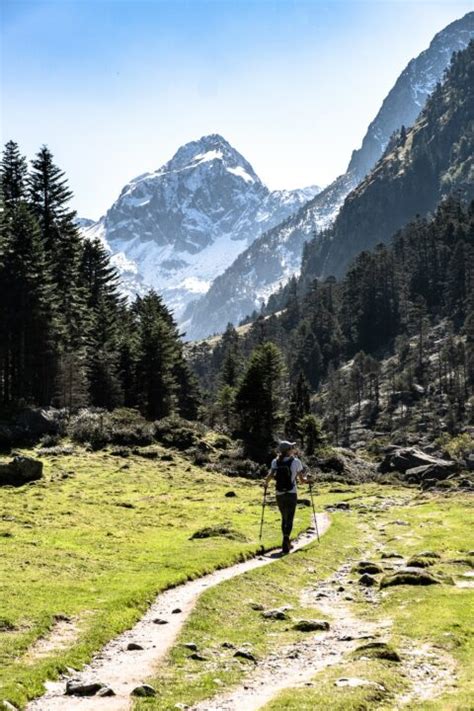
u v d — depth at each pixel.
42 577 18.25
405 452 92.69
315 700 9.43
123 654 12.25
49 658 11.60
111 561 21.44
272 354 93.62
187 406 119.75
